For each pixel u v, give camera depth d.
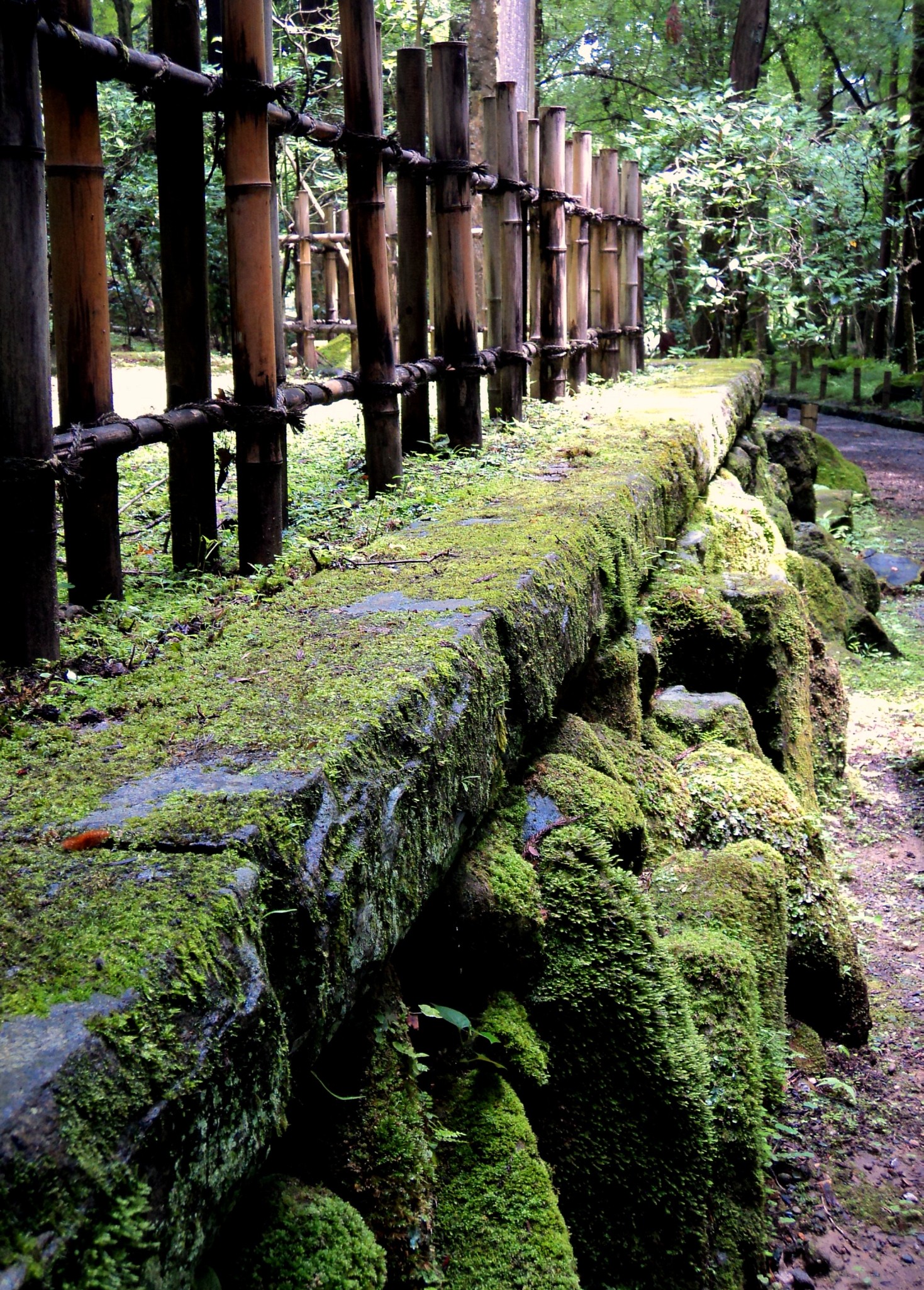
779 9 25.84
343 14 4.50
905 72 29.09
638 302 10.20
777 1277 3.01
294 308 15.01
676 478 5.41
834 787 6.06
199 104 3.64
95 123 3.14
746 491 8.00
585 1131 2.52
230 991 1.33
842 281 14.29
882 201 25.28
